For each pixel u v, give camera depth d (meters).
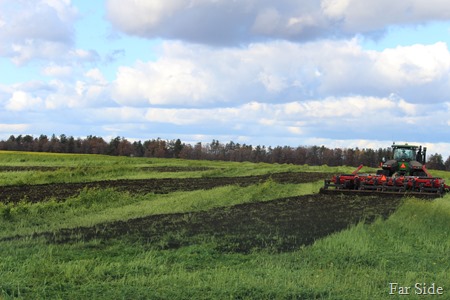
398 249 11.06
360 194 24.05
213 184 28.02
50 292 7.67
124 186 25.91
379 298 7.78
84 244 11.15
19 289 7.70
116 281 8.30
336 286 8.24
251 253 10.69
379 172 28.72
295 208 17.97
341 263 9.83
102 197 19.12
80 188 24.19
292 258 10.15
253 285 8.10
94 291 7.75
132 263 9.42
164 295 7.60
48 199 19.80
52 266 8.98
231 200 20.31
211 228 13.57
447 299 7.89
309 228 13.69
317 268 9.44
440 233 12.65
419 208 15.52
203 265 9.62
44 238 11.88
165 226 13.83
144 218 15.41
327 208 18.00
